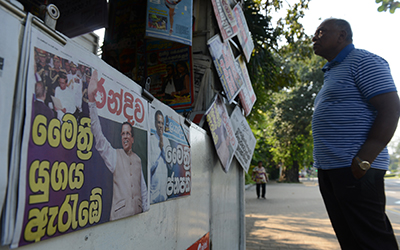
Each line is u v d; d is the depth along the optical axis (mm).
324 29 2104
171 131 1521
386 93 1721
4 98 594
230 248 2695
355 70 1864
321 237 4832
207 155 2182
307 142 28422
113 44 2824
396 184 30234
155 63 2496
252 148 3307
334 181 1850
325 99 1967
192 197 1812
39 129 675
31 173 645
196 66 2471
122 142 1029
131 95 1114
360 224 1728
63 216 736
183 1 2123
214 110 2361
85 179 825
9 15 622
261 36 5129
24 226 620
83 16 2486
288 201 11781
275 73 6434
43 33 711
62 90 759
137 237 1124
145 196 1165
